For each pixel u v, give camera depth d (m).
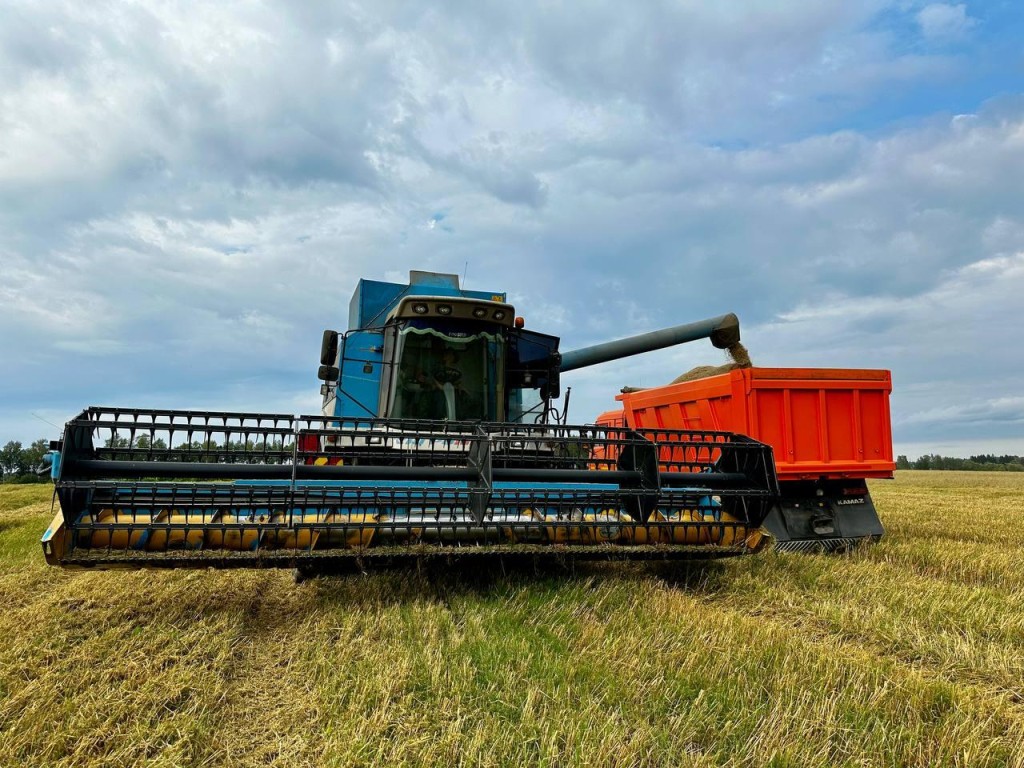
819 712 3.28
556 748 2.90
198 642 4.50
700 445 6.01
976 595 5.81
